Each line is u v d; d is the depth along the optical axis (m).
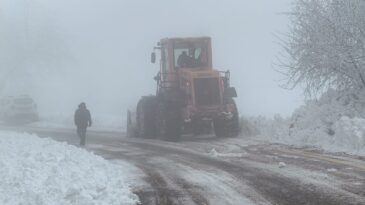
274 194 8.59
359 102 15.94
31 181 8.64
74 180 9.09
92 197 8.11
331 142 14.55
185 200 8.39
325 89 17.08
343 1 15.71
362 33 15.45
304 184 9.29
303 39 16.30
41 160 11.35
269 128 18.27
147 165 12.55
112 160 13.75
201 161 12.84
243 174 10.60
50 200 7.43
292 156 12.95
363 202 7.78
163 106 18.95
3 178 8.88
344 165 11.14
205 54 20.03
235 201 8.18
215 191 9.02
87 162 11.77
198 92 18.59
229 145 16.25
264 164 11.84
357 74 15.83
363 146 13.11
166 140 19.03
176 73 19.69
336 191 8.59
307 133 15.73
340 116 15.60
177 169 11.68
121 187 9.33
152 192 9.12
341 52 15.59
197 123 18.72
